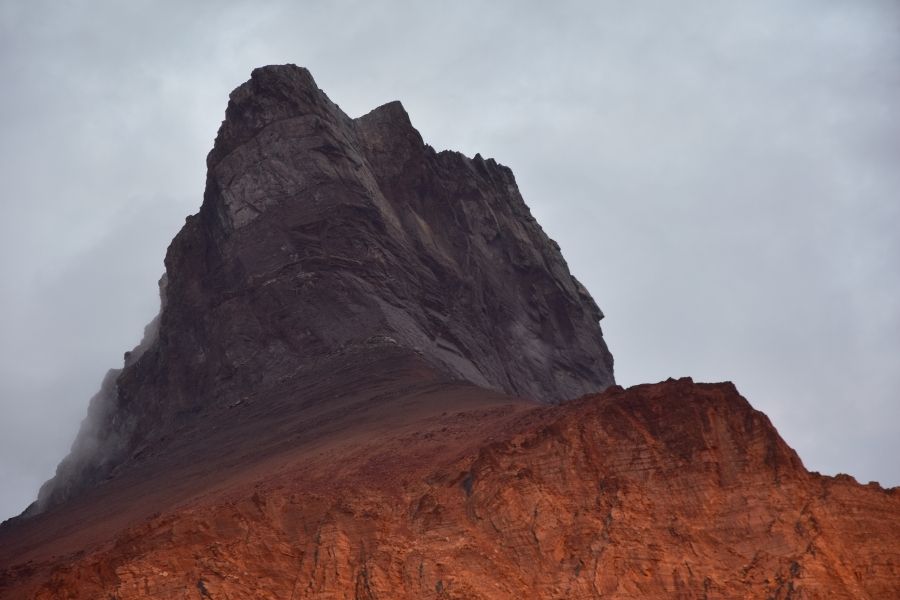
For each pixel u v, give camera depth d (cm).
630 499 10106
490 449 10738
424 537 10131
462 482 10681
